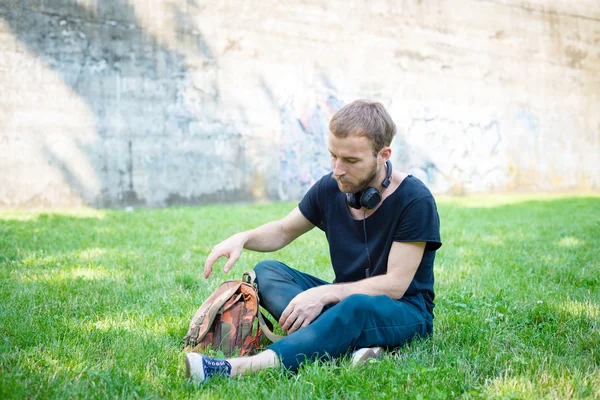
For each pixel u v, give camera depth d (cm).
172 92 1269
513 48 1783
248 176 1363
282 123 1404
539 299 375
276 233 298
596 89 1969
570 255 566
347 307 244
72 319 319
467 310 348
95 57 1186
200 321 273
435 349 270
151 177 1249
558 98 1881
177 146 1277
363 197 254
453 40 1664
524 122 1817
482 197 1591
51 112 1145
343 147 239
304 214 294
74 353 256
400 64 1575
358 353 245
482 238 705
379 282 257
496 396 213
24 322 303
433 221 257
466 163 1703
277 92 1395
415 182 262
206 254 568
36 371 233
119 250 580
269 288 282
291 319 249
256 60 1366
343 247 278
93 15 1181
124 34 1214
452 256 570
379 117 241
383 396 212
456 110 1680
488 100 1739
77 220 870
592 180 1967
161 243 632
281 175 1406
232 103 1339
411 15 1586
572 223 864
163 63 1257
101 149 1196
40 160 1136
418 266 269
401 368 237
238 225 817
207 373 226
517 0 1781
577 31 1911
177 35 1270
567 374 237
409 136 1596
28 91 1122
